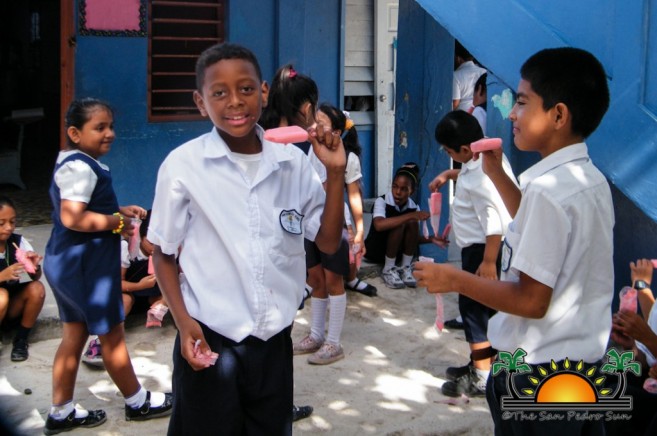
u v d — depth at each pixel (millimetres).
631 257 4027
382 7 7504
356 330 4938
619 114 3426
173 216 2365
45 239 6156
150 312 4559
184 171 2350
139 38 6320
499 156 2799
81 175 3391
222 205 2352
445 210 6129
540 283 2221
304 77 4039
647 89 3350
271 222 2393
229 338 2375
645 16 3312
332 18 6945
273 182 2418
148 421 3736
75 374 3590
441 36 5902
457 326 4965
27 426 3646
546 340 2330
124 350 3625
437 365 4430
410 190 5750
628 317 2752
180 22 6492
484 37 3865
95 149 3498
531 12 3729
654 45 3311
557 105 2293
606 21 3463
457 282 2342
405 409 3891
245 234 2354
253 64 2318
